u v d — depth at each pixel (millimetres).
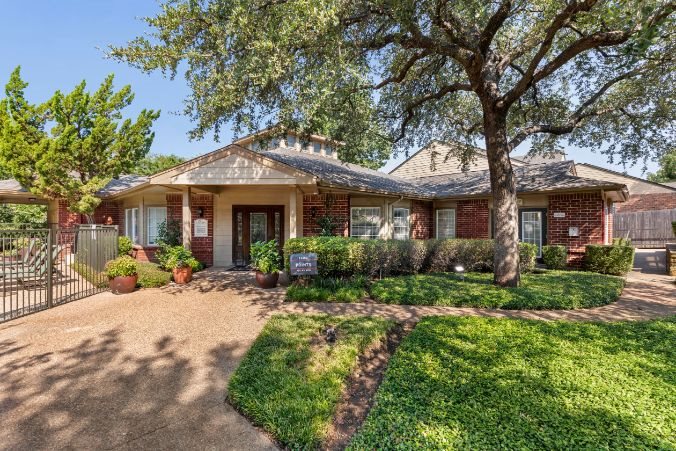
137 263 9539
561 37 8266
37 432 2799
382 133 11062
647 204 23938
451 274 9914
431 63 9180
